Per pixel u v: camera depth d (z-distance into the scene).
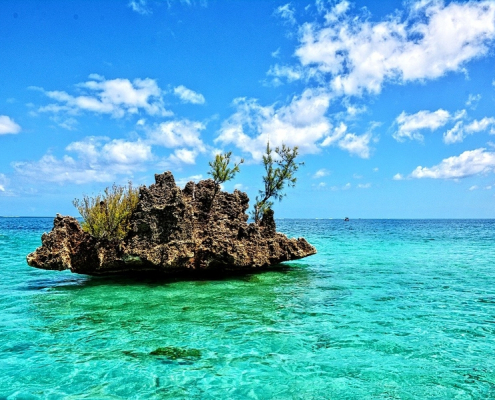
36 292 16.31
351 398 7.41
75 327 11.34
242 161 22.36
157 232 18.34
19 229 80.69
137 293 16.11
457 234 77.44
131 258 17.84
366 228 113.00
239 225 20.83
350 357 9.40
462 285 19.16
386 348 10.03
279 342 10.34
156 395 7.43
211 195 21.31
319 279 20.66
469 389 7.84
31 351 9.49
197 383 7.94
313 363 9.02
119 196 18.67
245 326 11.67
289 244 23.03
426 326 11.97
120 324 11.67
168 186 18.98
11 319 12.12
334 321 12.38
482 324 12.22
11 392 7.48
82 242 18.45
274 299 15.40
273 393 7.57
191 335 10.78
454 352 9.80
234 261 19.33
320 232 83.50
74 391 7.54
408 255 34.69
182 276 19.95
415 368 8.80
